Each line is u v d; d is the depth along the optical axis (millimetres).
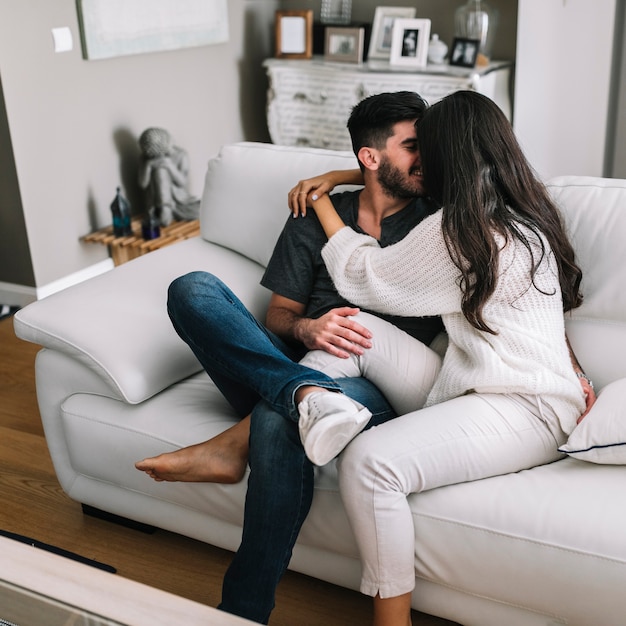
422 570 1391
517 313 1431
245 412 1626
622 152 3578
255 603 1396
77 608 1079
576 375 1473
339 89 3924
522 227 1420
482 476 1393
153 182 3406
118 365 1630
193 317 1510
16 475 2086
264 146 2039
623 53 3441
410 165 1594
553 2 3418
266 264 1989
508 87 4066
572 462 1411
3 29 2844
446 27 4105
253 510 1396
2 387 2562
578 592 1262
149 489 1675
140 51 3426
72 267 3326
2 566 1164
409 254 1494
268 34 4414
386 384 1570
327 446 1310
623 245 1554
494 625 1397
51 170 3145
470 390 1479
